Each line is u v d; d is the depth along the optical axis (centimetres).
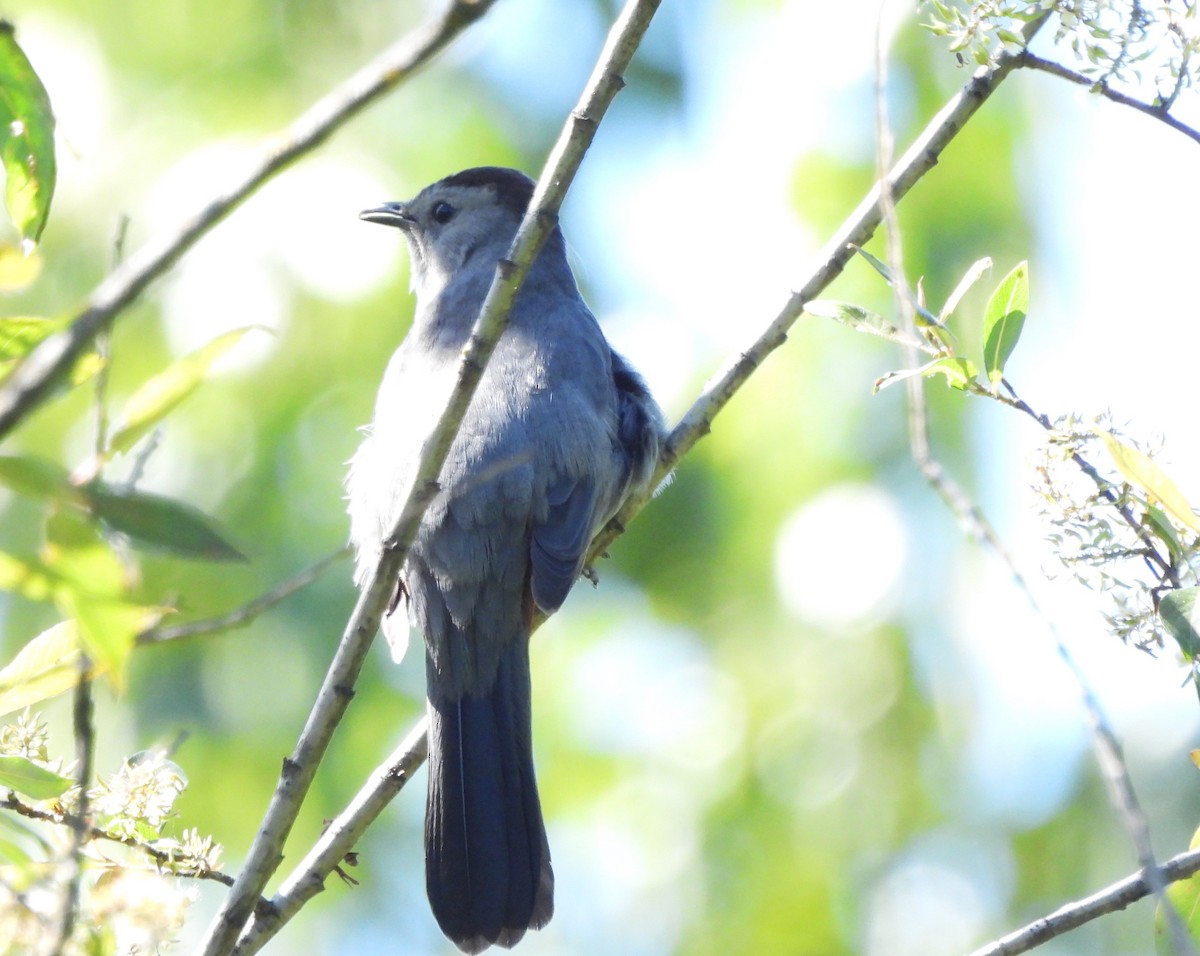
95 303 330
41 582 365
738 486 1218
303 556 1148
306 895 599
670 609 1268
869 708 1177
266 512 1149
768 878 1192
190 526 358
